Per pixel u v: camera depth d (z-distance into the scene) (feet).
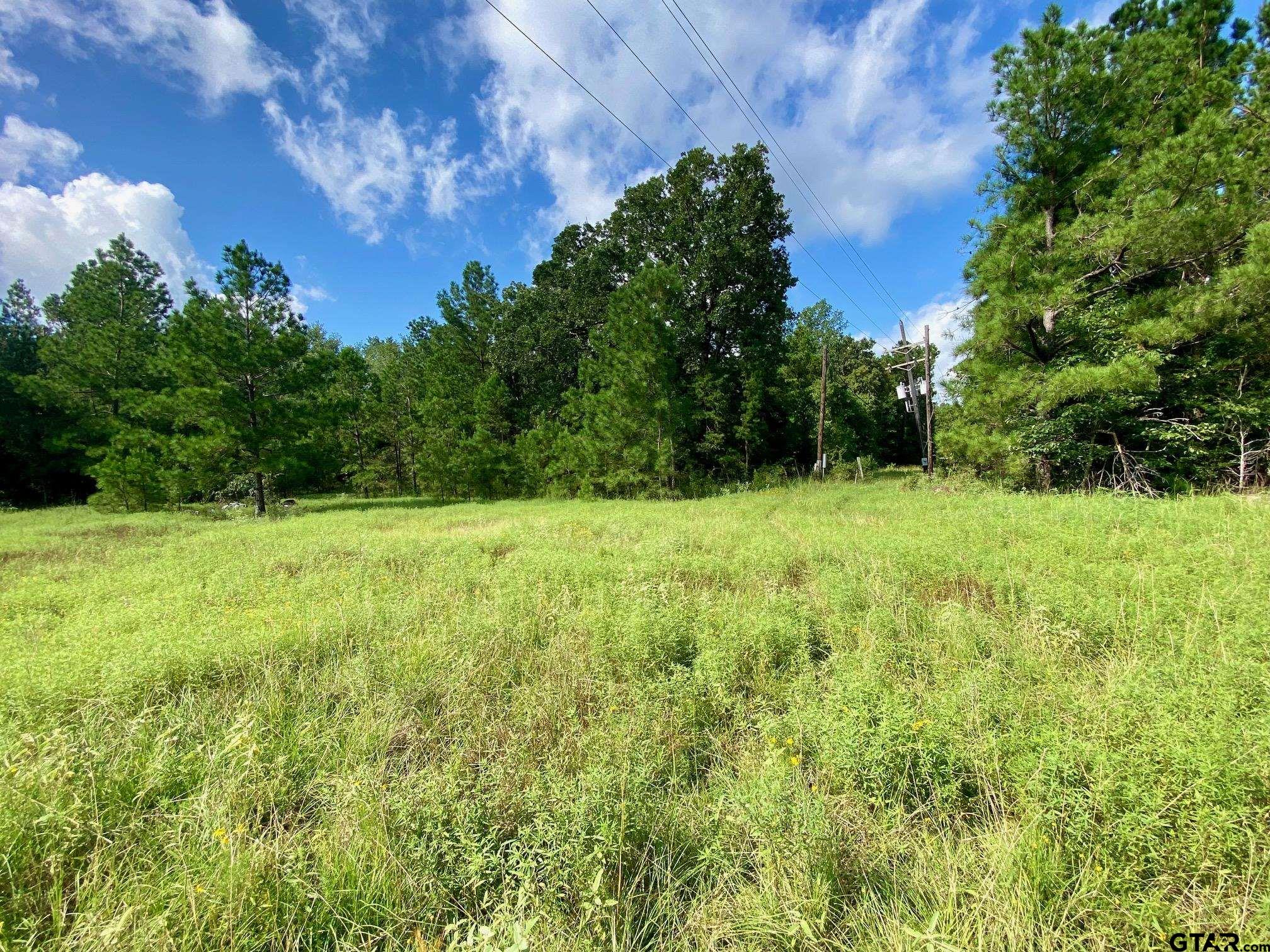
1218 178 29.48
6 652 12.82
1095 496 31.17
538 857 6.49
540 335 87.61
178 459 59.06
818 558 20.95
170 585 20.03
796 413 89.66
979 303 41.22
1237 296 28.30
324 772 8.49
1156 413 35.58
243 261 58.49
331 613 15.15
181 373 55.01
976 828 6.88
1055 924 5.35
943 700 8.77
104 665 11.10
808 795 6.76
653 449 59.77
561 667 12.04
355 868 6.34
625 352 60.44
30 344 95.14
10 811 6.65
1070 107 36.83
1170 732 6.87
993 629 12.50
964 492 42.04
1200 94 33.50
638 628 12.48
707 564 20.38
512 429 88.69
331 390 86.74
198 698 10.85
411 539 29.17
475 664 12.21
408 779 8.03
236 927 5.70
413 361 103.50
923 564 17.98
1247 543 16.83
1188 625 11.00
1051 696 9.08
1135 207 31.04
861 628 12.99
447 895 6.25
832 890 5.97
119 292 87.66
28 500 87.76
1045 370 36.65
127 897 5.82
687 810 7.58
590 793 6.96
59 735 7.98
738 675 11.36
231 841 6.47
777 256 76.84
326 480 101.19
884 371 111.45
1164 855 5.74
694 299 72.54
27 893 5.98
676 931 5.90
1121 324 33.94
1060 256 35.50
